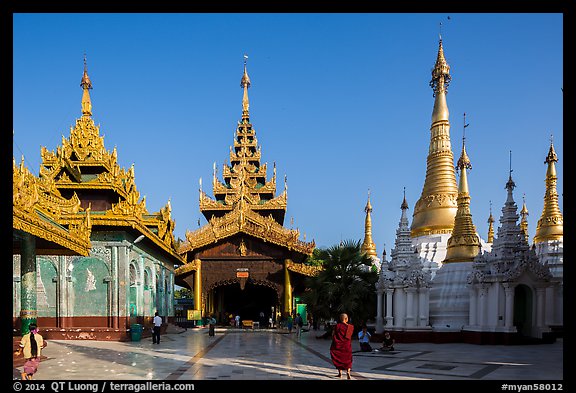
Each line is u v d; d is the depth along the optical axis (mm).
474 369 14531
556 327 28344
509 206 25906
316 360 17281
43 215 17688
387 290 27188
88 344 23672
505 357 17875
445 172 37688
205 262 49219
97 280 27188
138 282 30281
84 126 32594
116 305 26781
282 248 48344
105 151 32625
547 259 34969
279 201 57969
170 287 41375
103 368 14844
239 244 48906
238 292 68062
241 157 64125
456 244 30203
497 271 24188
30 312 16516
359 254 30953
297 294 51594
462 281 27953
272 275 48344
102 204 31172
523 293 25984
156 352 20141
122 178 33344
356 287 29094
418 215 38250
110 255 27344
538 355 18562
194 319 46750
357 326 29719
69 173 31281
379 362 16453
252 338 30922
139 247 30562
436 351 20391
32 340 11859
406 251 27625
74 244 18469
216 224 49562
